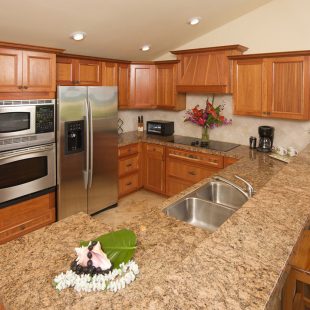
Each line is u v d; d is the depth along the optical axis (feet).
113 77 14.12
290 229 3.75
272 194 4.89
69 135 11.10
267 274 2.87
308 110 10.44
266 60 11.03
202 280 2.79
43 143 10.38
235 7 11.25
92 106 11.73
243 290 2.65
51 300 3.17
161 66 14.66
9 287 3.44
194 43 13.98
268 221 3.96
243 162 10.46
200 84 13.00
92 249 3.47
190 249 4.33
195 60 13.29
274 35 11.82
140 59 15.19
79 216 5.44
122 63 14.46
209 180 7.98
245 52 12.64
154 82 15.06
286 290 5.25
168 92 14.64
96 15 9.34
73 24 9.61
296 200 4.65
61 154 10.93
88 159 11.79
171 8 10.00
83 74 12.79
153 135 15.81
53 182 10.94
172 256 4.10
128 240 3.84
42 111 10.16
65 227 5.00
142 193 15.35
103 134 12.40
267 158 11.07
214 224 6.62
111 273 3.39
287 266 3.16
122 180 14.30
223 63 12.30
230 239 3.51
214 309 2.43
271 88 11.08
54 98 10.57
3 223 9.64
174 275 2.89
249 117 13.03
